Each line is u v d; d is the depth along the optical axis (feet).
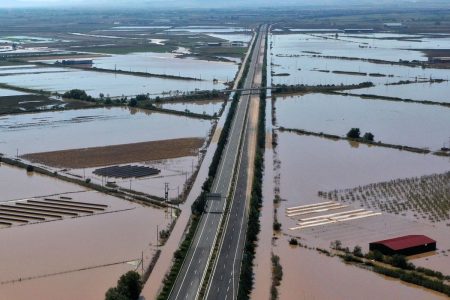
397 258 380.58
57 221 459.73
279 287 353.92
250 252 397.39
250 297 342.23
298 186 542.57
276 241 421.18
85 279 364.17
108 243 417.28
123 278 340.39
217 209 484.74
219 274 370.53
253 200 486.79
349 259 390.01
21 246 412.16
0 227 447.42
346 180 559.38
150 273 374.02
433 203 492.13
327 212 476.54
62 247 410.52
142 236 430.20
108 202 501.56
